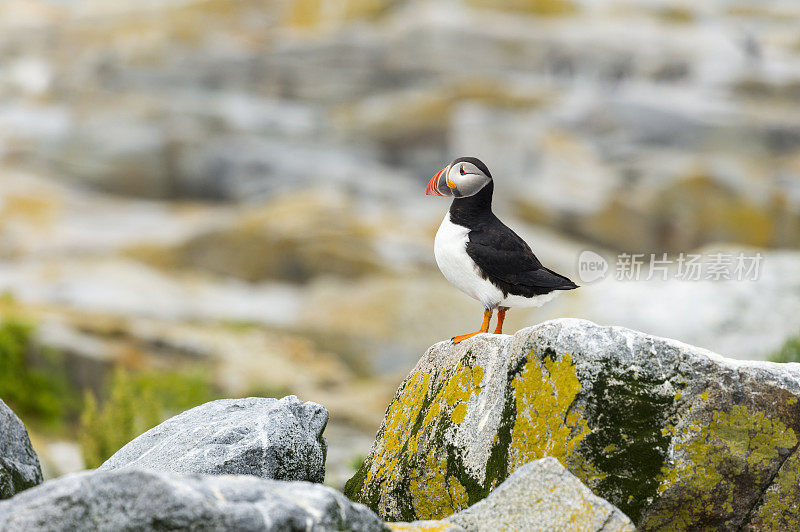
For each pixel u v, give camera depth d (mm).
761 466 4098
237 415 5105
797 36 36906
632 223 27297
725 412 4082
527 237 25406
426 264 22750
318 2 40875
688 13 38500
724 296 11727
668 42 36094
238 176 31250
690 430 4066
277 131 32625
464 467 4449
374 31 37250
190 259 23266
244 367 15273
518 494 3744
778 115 32156
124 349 14688
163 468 4688
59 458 10609
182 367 14594
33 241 24188
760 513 4148
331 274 22531
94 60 37469
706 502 4102
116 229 26312
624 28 37094
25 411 12352
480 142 29859
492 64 35938
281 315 19531
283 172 31000
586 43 35875
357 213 25688
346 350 17984
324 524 3188
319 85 36406
